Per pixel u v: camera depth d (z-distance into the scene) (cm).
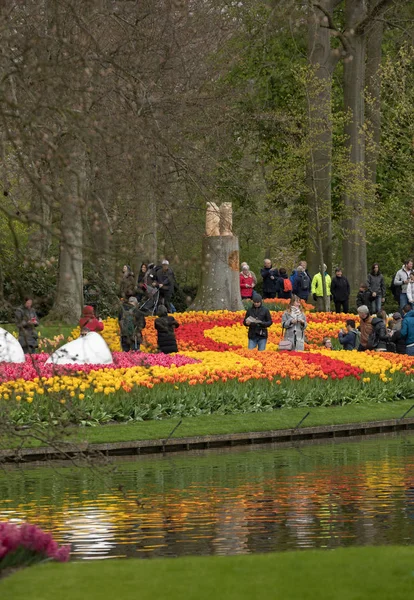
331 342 3456
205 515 1293
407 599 765
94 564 891
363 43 4625
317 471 1662
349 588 794
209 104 3177
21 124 1095
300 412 2344
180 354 2620
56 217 1466
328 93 4444
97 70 1160
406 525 1207
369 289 3934
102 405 2120
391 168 5103
